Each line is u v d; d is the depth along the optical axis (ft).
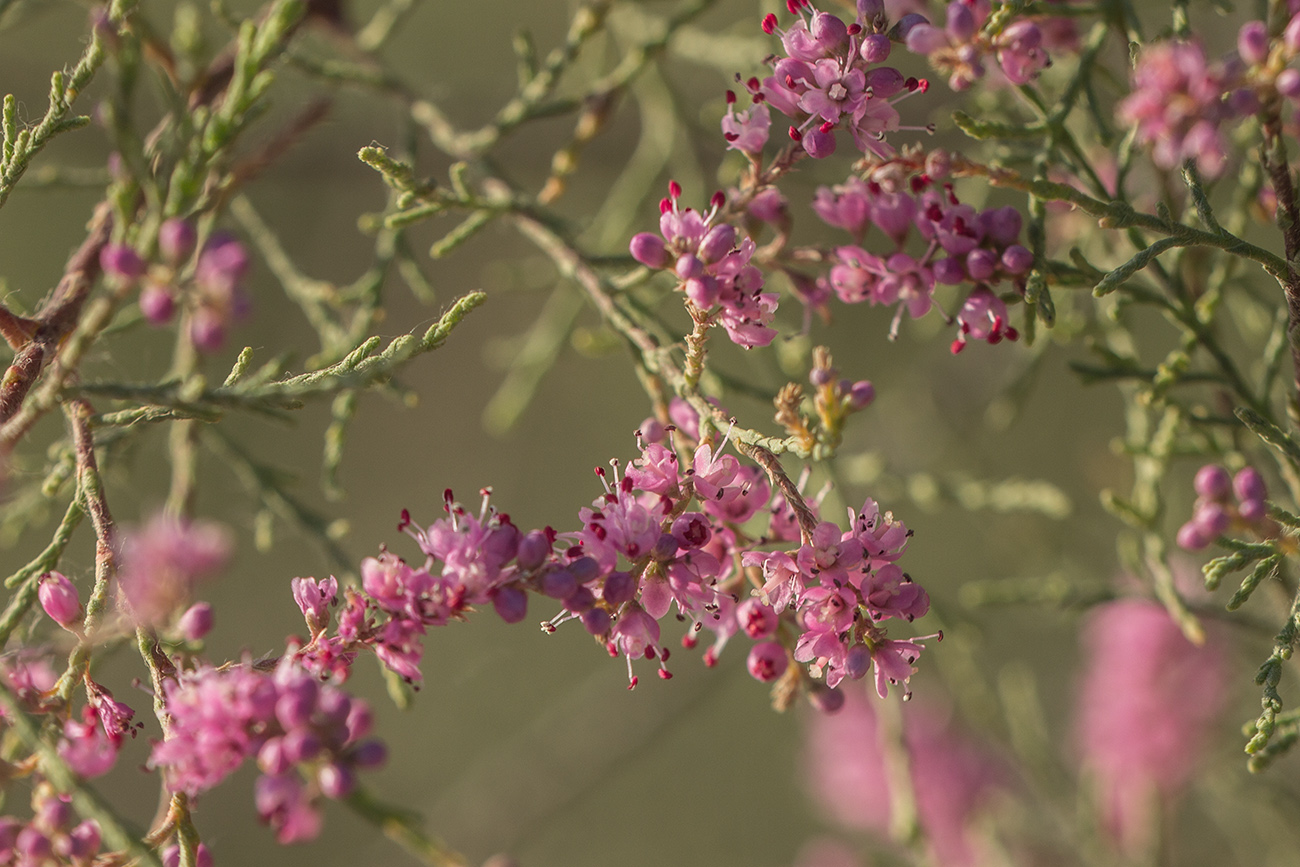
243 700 0.84
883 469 1.08
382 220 0.97
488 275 1.15
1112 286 0.88
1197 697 1.08
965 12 0.88
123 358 1.53
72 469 0.94
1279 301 1.00
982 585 1.03
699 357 0.89
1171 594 0.97
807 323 0.91
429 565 0.86
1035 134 0.92
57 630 0.91
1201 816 1.34
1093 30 0.94
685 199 1.10
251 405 0.85
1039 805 1.27
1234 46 1.04
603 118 1.00
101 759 0.86
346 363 0.87
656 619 0.87
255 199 1.12
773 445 0.89
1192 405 0.98
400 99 1.01
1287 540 0.90
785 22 1.02
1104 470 1.27
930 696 1.35
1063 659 1.49
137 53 0.85
